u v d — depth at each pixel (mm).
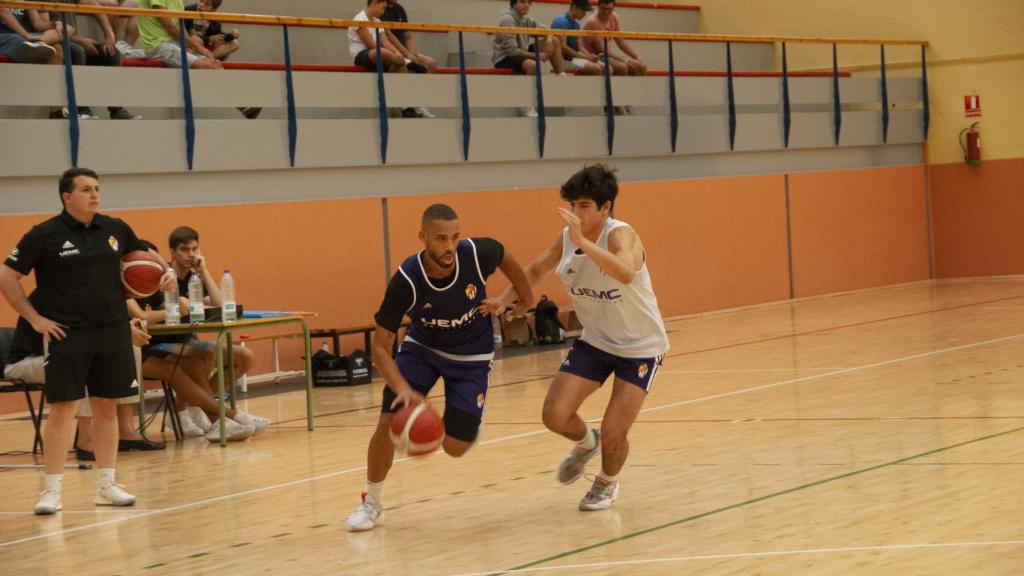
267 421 10531
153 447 10078
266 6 16984
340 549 6430
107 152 13461
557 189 17906
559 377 6969
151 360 10477
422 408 6309
